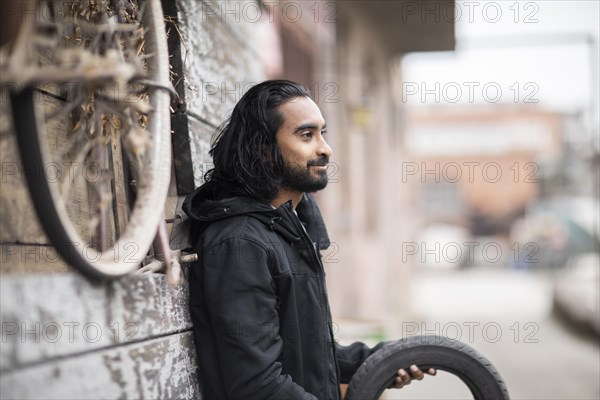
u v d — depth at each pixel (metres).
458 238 51.53
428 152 52.72
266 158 1.96
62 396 1.30
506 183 52.03
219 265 1.80
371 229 12.18
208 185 2.03
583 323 13.52
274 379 1.73
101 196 1.58
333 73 9.33
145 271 1.74
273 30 6.93
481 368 2.13
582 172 34.16
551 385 8.05
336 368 2.04
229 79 2.88
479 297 23.92
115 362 1.47
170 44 2.26
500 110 52.28
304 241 1.94
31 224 1.55
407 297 17.05
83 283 1.39
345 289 9.46
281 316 1.87
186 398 1.79
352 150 9.91
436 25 11.05
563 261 35.41
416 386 7.29
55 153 1.67
